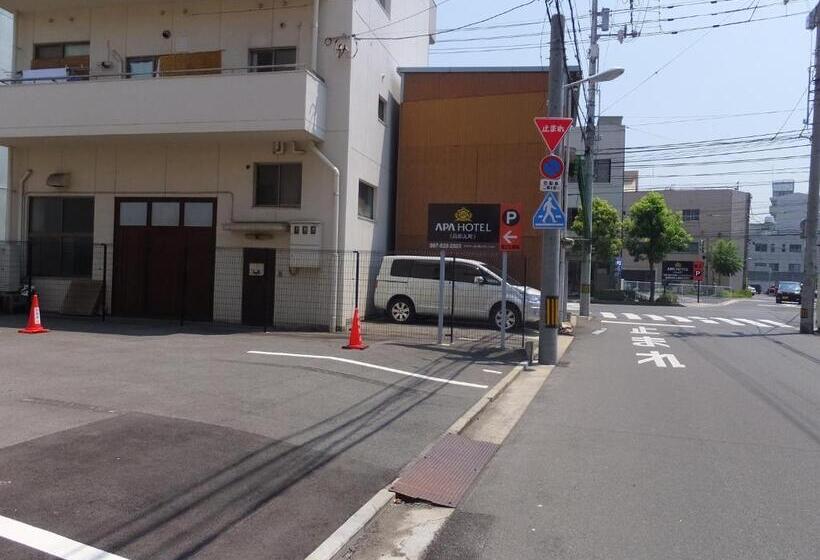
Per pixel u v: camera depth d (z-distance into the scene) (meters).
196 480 5.42
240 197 17.70
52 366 9.81
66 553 4.02
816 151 22.52
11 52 21.36
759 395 10.49
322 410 8.12
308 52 17.39
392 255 19.80
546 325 13.42
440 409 8.77
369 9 18.61
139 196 18.38
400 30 22.30
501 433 7.98
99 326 15.95
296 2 17.48
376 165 19.97
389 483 5.85
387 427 7.66
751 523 5.12
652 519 5.19
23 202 19.16
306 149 17.11
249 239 17.66
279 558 4.25
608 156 49.56
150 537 4.37
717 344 18.17
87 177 18.73
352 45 17.16
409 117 21.94
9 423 6.58
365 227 19.11
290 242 17.06
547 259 13.49
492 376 11.46
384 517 5.22
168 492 5.12
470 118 21.61
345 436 7.12
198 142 17.72
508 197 21.31
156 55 18.48
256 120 16.02
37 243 19.19
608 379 11.87
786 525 5.09
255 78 16.02
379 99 20.41
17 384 8.42
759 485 6.04
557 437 7.75
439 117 21.78
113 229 18.55
